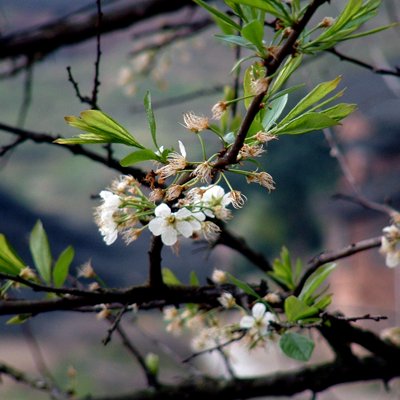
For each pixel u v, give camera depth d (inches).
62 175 629.6
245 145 77.5
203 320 84.6
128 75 123.5
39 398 385.7
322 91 77.9
